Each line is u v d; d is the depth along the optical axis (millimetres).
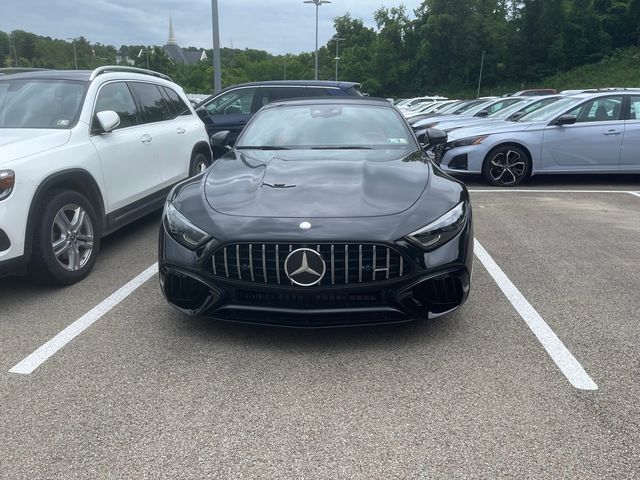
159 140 5902
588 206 7477
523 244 5625
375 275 3166
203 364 3193
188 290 3354
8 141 4207
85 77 5172
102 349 3383
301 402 2811
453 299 3344
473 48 69062
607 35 64812
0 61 87688
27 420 2670
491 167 9016
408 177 3727
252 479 2271
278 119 5043
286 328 3645
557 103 9266
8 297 4223
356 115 5012
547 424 2613
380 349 3355
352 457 2398
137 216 5488
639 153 8906
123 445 2486
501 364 3174
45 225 4082
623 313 3877
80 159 4480
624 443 2475
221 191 3604
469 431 2566
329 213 3248
